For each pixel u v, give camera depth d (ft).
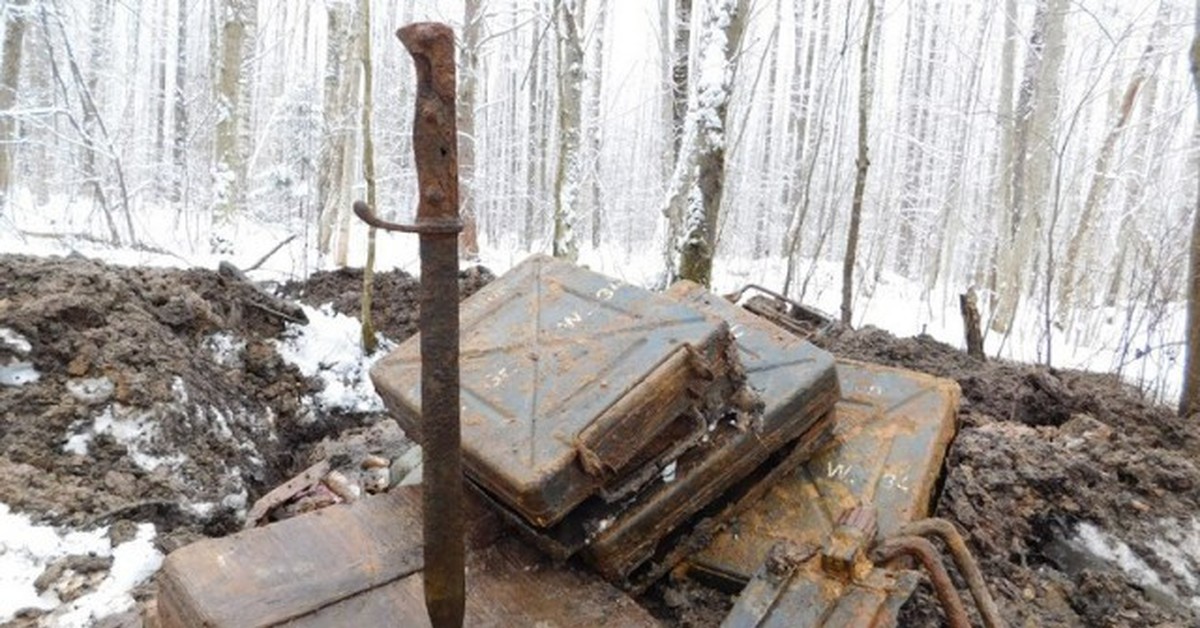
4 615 11.01
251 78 51.52
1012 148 49.78
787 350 9.59
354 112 43.34
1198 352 17.13
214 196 39.32
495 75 79.41
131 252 34.14
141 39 91.91
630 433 7.52
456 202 5.30
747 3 23.61
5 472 13.24
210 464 15.37
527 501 7.15
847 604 7.09
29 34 55.21
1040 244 45.39
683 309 8.60
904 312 48.29
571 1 36.47
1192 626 10.30
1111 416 16.42
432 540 5.74
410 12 65.00
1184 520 11.81
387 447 17.79
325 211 43.88
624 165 94.43
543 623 7.25
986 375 18.98
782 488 9.63
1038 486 11.96
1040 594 10.45
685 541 8.84
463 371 8.66
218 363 19.26
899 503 9.21
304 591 7.23
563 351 8.54
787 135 67.67
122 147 62.34
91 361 15.29
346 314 25.07
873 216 69.10
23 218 46.39
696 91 23.77
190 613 7.04
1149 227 54.03
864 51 26.00
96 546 12.47
